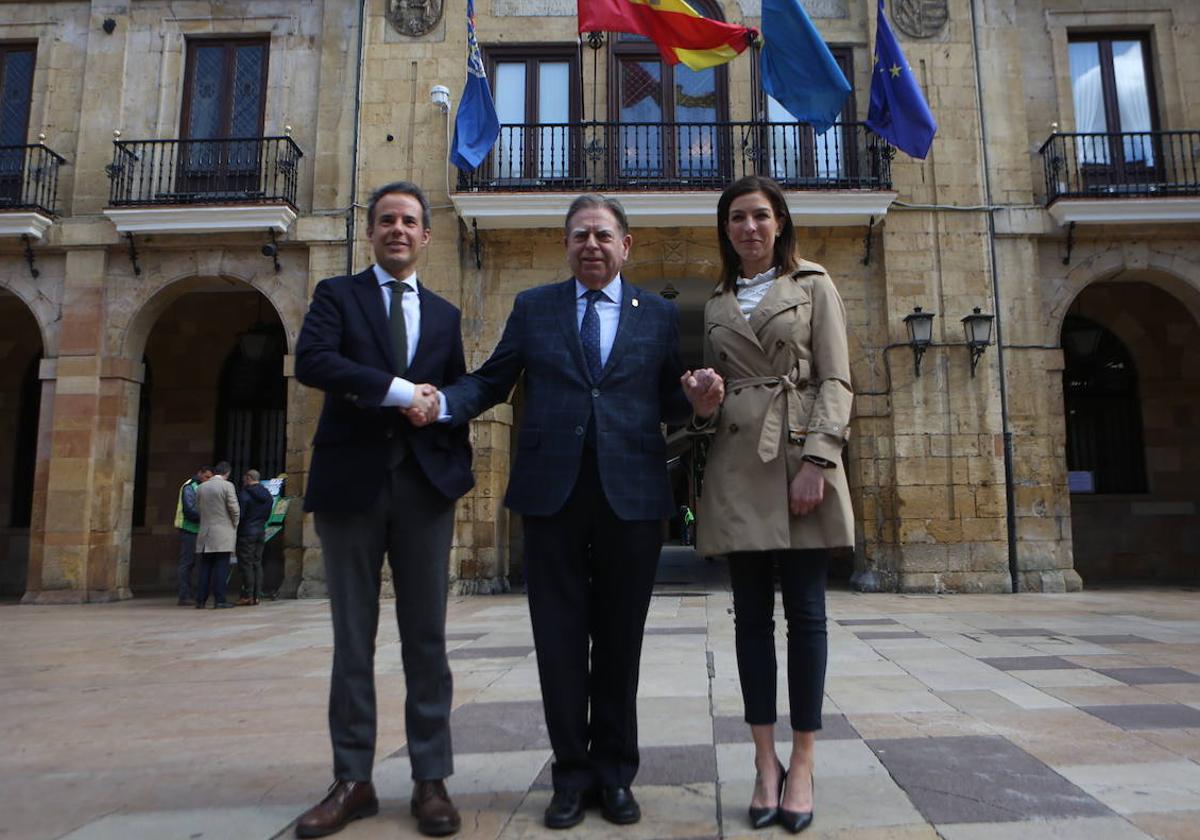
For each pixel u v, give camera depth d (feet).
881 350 35.32
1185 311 42.09
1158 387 41.93
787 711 11.70
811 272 8.53
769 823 7.25
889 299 35.09
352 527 7.87
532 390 8.50
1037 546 33.68
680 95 37.65
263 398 44.34
